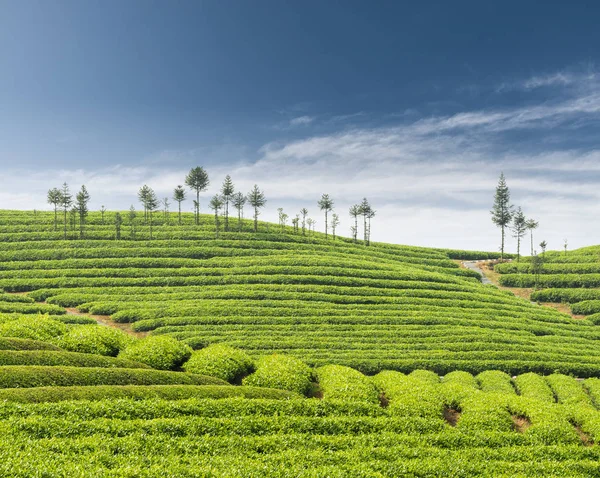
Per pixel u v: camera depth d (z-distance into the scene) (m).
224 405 28.80
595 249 144.50
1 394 25.50
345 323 75.69
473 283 114.38
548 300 107.31
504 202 138.75
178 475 19.48
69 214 150.75
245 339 64.69
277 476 21.03
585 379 56.91
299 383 37.72
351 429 28.55
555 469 25.80
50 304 77.19
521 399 37.41
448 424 31.42
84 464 19.31
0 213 146.38
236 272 100.38
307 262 108.69
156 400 28.11
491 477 24.17
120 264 102.88
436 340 68.94
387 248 147.00
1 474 17.42
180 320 72.19
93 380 30.86
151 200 142.75
